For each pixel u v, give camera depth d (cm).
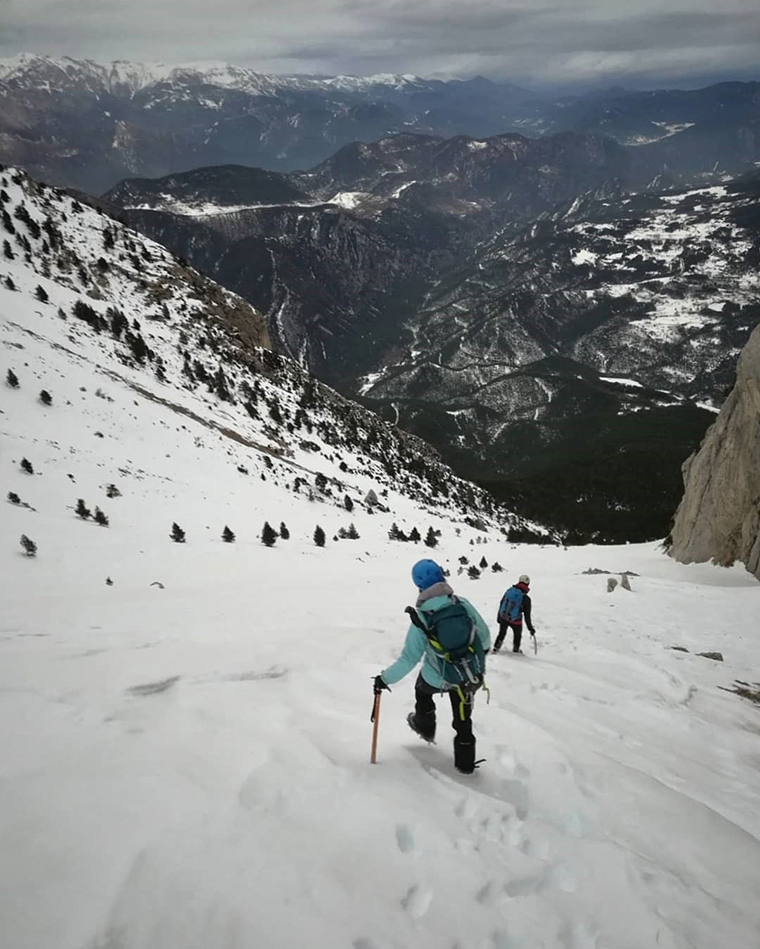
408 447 11762
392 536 4462
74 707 522
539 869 373
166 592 1891
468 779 486
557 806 468
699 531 3562
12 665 673
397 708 647
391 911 316
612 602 2066
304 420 8244
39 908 277
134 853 319
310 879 322
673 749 764
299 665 789
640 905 355
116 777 394
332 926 296
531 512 15512
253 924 287
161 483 3788
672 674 1163
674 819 487
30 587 1820
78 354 5378
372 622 1375
